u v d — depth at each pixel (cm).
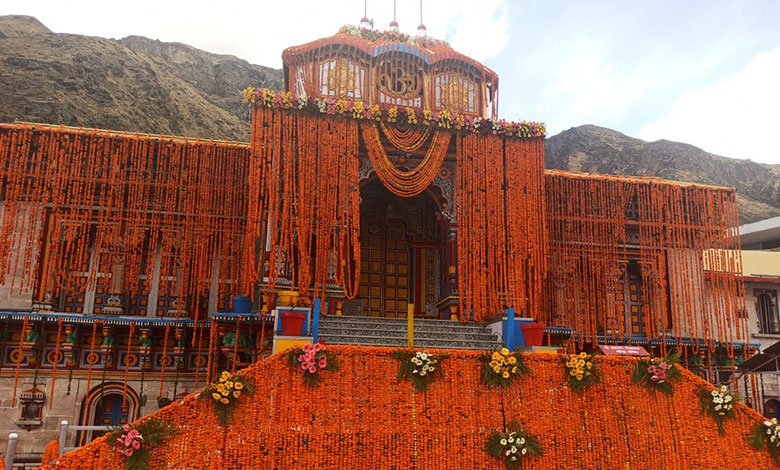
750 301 1892
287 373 955
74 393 1408
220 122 4734
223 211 1527
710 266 1781
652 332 1741
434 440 958
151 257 1491
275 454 890
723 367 1781
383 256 1833
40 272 1409
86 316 1392
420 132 1459
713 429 1063
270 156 1348
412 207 1869
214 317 1368
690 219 1802
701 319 1753
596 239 1738
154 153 1512
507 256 1447
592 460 1002
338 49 1484
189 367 1484
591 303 1714
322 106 1371
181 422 870
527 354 1070
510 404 1020
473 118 1473
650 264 1794
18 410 1367
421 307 1786
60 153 1416
